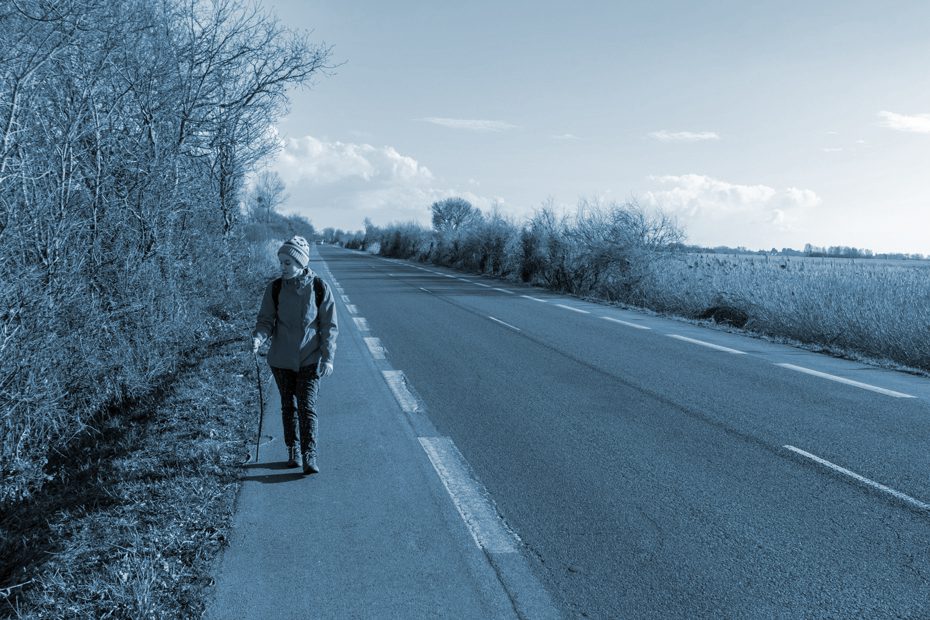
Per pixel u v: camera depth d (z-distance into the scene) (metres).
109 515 4.87
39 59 5.93
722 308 15.51
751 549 4.37
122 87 8.37
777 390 8.62
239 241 15.71
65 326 6.59
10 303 5.58
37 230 5.96
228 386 8.13
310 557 4.20
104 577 3.95
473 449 6.29
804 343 12.48
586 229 22.05
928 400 8.16
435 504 5.04
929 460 6.02
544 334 12.98
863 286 13.61
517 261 27.80
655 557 4.25
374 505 5.00
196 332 10.74
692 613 3.63
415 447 6.32
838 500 5.15
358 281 26.08
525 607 3.68
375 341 12.05
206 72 11.26
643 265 20.14
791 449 6.32
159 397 7.61
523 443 6.47
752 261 22.58
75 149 6.97
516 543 4.43
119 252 8.09
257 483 5.38
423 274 31.66
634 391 8.52
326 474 5.60
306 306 5.69
